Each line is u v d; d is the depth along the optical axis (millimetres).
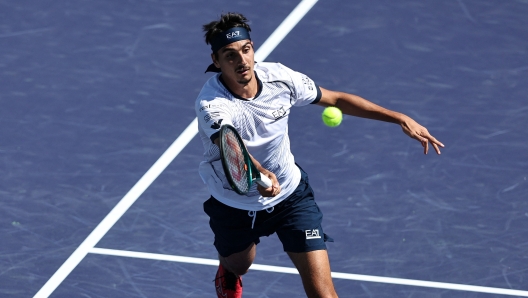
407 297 27328
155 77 42062
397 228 30906
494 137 36531
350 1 48438
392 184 33562
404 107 39062
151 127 38000
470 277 28250
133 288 27859
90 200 32844
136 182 34062
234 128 21953
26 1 49344
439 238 30297
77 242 30297
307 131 37375
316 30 45781
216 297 27453
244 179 22141
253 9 48062
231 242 25375
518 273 28375
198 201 32812
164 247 30078
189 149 36344
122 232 30891
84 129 37844
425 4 47906
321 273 23906
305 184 25266
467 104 39156
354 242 30203
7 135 37312
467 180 33656
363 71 42031
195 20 47312
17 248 29938
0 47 44750
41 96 40406
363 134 37062
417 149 35812
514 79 41125
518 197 32531
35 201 32781
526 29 45469
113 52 44344
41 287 27875
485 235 30391
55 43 45156
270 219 24844
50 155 35906
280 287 27922
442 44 44188
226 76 23047
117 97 40406
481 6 47656
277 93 23656
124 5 48938
